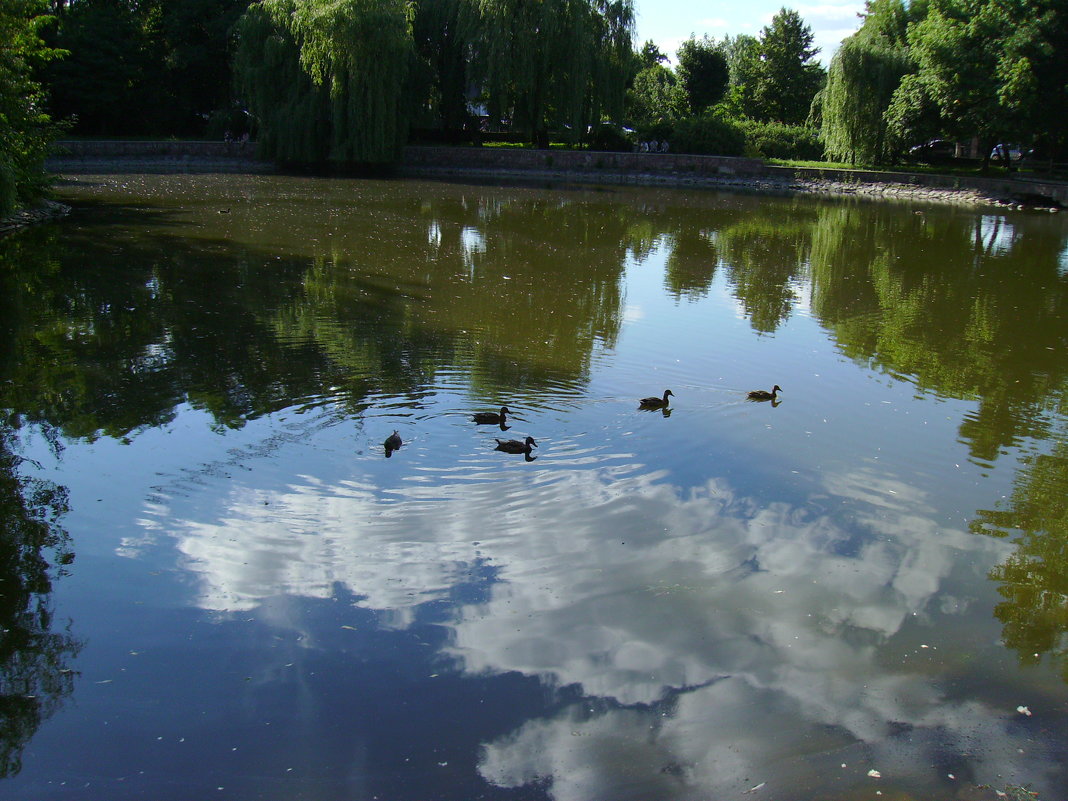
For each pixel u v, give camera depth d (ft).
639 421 45.24
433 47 199.41
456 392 48.55
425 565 30.45
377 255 94.02
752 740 22.88
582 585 29.58
